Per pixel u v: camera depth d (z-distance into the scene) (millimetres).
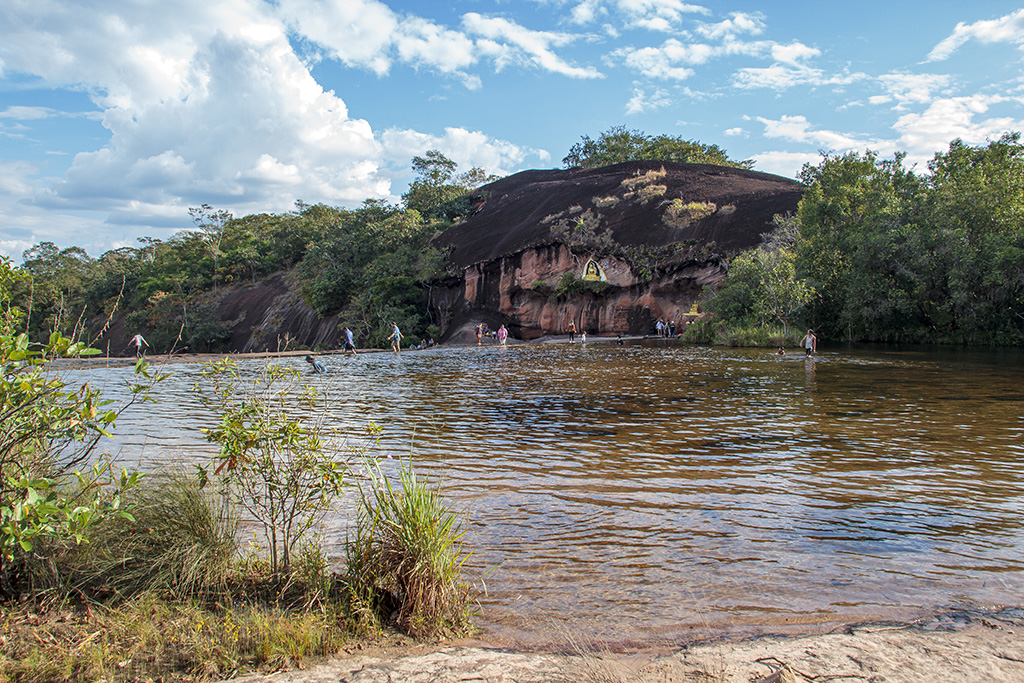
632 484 8430
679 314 52812
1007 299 36469
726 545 6262
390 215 79562
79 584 5109
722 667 3969
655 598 5109
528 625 4688
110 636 4340
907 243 37969
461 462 9680
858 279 40344
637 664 4047
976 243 37781
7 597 5012
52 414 5332
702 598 5098
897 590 5215
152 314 76812
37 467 5480
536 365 27625
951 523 6824
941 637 4371
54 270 94375
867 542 6305
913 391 17062
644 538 6473
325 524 6816
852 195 45031
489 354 36969
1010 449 10164
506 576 5574
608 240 58344
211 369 6156
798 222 48031
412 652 4312
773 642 4332
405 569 4809
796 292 38656
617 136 102062
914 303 38938
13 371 5301
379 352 42562
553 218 66625
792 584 5344
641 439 11281
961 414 13430
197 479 5828
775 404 15125
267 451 5625
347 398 17172
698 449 10453
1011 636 4375
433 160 97000
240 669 3986
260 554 5867
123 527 5418
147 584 5055
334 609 4781
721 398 16250
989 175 38938
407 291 65438
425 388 19469
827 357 29094
